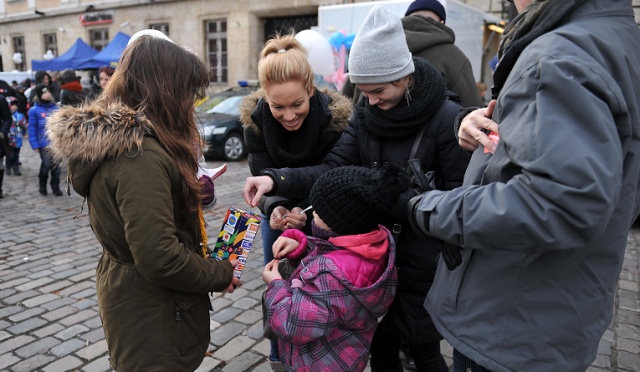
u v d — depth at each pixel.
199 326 1.60
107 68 6.08
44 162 6.83
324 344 1.59
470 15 7.61
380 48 1.69
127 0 19.88
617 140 1.01
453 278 1.35
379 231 1.59
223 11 17.72
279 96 1.95
